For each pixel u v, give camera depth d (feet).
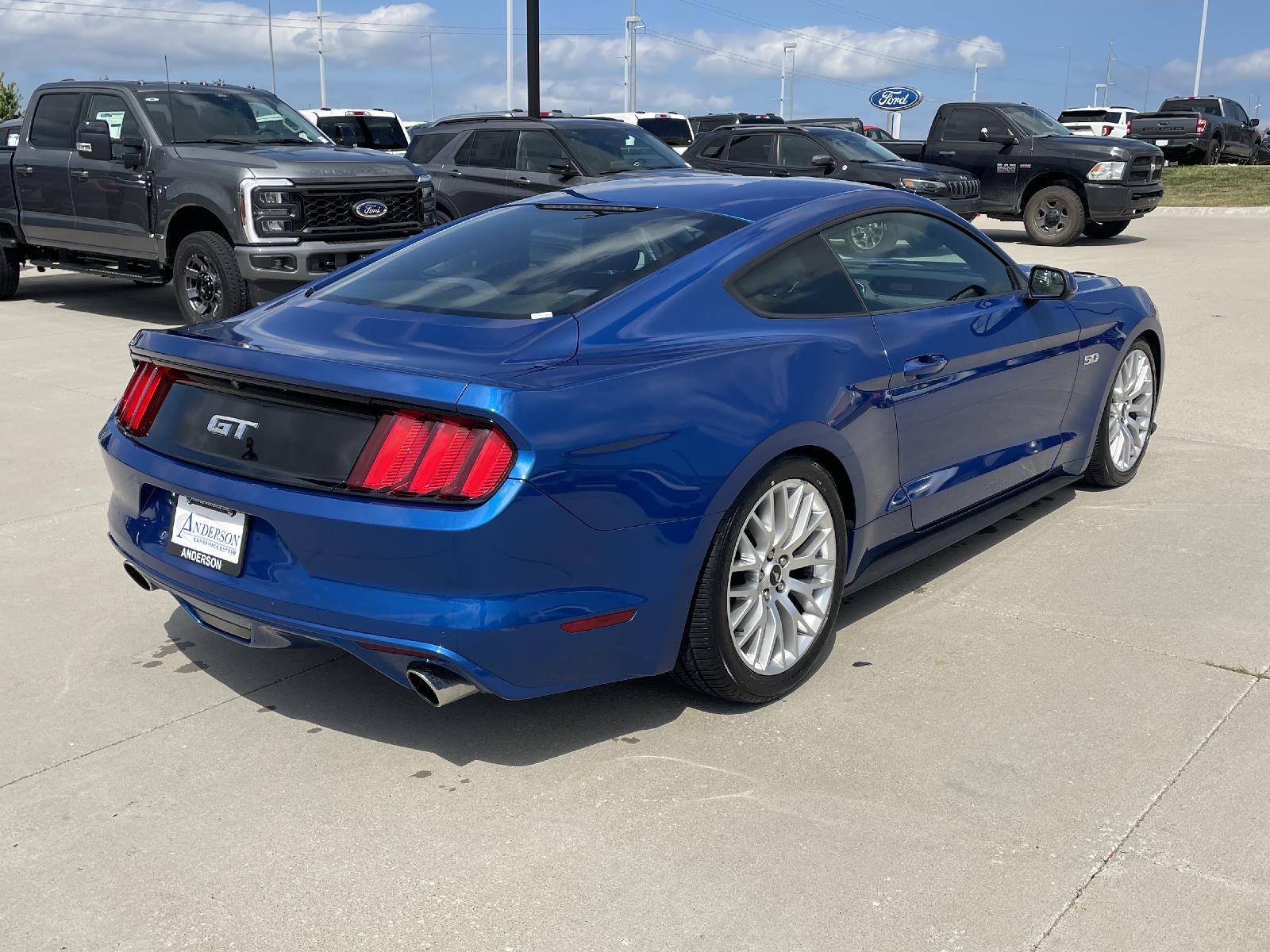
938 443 12.99
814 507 11.26
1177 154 104.12
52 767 10.17
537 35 51.80
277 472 9.59
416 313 10.81
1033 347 14.40
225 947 7.88
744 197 12.59
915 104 116.98
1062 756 10.12
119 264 35.14
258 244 30.42
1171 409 22.41
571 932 7.96
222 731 10.78
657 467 9.55
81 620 13.29
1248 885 8.34
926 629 12.83
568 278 11.07
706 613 10.26
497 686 9.25
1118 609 13.26
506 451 8.84
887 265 12.89
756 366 10.50
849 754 10.22
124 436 11.05
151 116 33.17
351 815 9.43
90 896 8.43
